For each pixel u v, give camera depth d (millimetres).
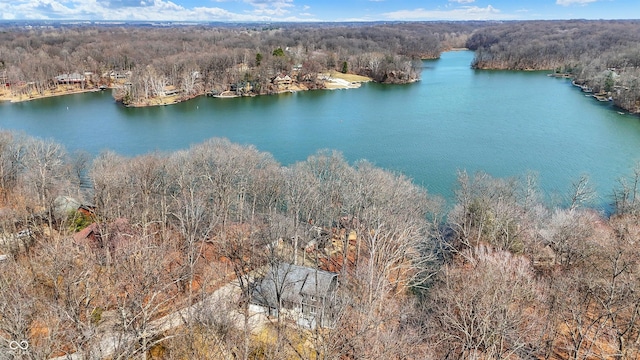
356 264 42125
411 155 93875
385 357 24031
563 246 43625
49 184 57531
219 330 28375
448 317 30219
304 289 34688
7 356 18453
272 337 30297
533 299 34469
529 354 29422
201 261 39875
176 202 49125
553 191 73562
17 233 40719
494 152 95625
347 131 114438
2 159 62125
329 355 23203
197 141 103875
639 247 36844
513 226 48250
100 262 29781
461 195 58250
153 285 27625
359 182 56719
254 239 40438
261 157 69938
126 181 52375
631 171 82188
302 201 55188
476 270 36062
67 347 22969
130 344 23297
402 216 48469
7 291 23344
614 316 31453
